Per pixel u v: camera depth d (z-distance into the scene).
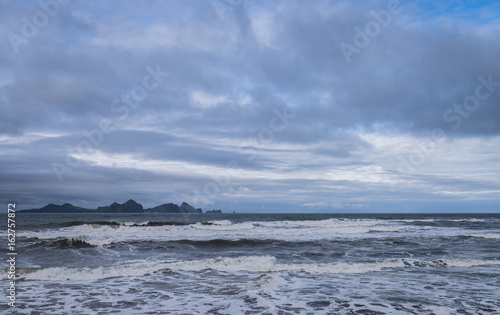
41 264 12.71
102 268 10.95
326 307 7.12
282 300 7.67
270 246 17.70
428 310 6.88
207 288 8.88
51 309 6.99
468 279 10.09
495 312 6.75
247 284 9.36
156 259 13.98
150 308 7.07
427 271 11.35
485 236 21.83
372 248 17.11
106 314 6.66
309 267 11.87
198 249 16.78
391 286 9.12
